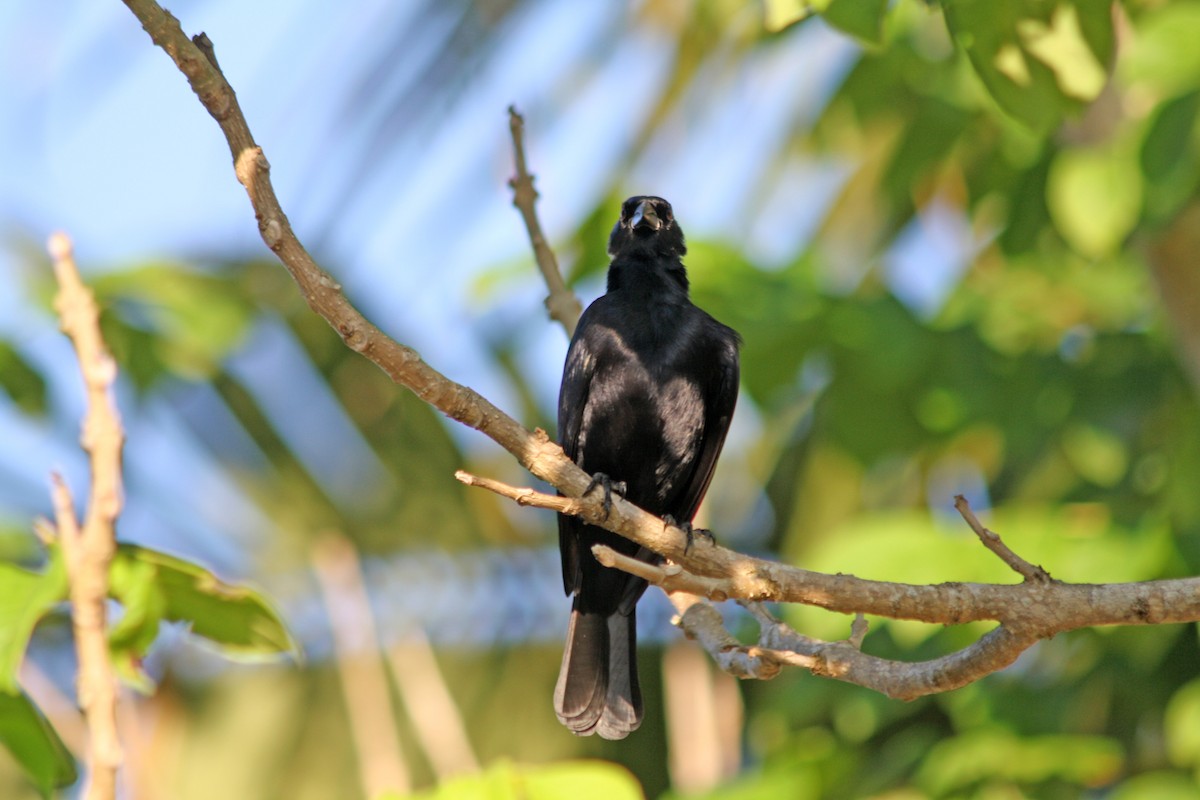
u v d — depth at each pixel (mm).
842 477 12289
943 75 11602
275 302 11984
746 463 12758
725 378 9430
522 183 9367
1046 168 11555
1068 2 6707
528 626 11914
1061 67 6871
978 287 11789
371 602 11664
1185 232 9562
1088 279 11633
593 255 11578
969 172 12203
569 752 11852
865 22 6371
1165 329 11062
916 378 10789
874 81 11664
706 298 10625
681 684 10766
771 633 7199
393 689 11844
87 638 6363
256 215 5652
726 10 11141
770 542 12844
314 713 11742
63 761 7512
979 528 6055
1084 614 5945
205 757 11516
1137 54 8320
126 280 11070
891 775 10336
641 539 6160
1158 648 10508
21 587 7105
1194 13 8375
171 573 7410
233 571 11664
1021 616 5984
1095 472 10758
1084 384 10953
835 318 10516
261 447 11852
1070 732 10617
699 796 9492
